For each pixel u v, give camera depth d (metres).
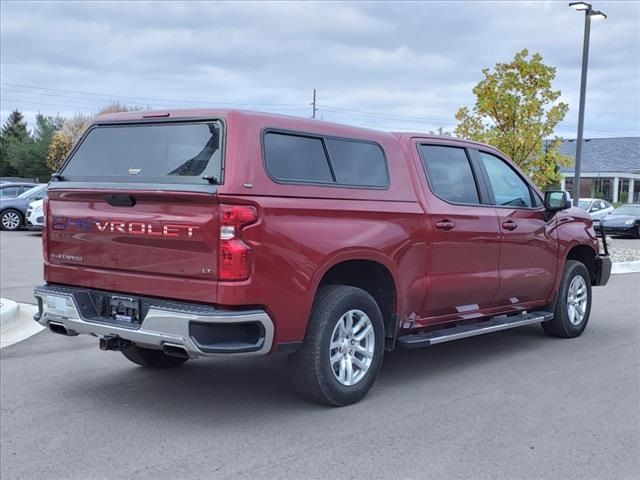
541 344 7.49
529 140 15.07
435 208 5.91
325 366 5.00
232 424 4.85
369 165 5.52
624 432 4.75
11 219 21.97
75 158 5.50
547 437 4.64
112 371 6.21
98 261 5.08
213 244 4.46
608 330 8.27
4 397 5.45
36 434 4.67
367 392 5.43
